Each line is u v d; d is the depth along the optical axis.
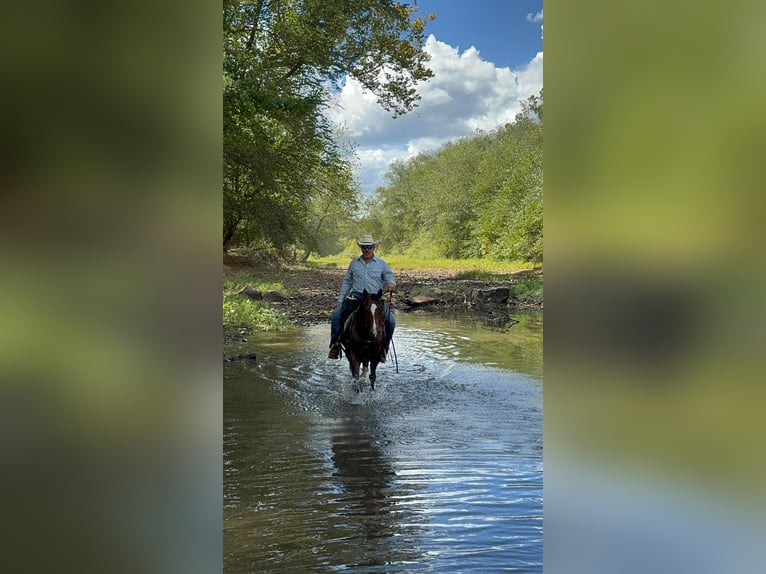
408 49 18.08
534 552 3.11
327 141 19.02
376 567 2.95
